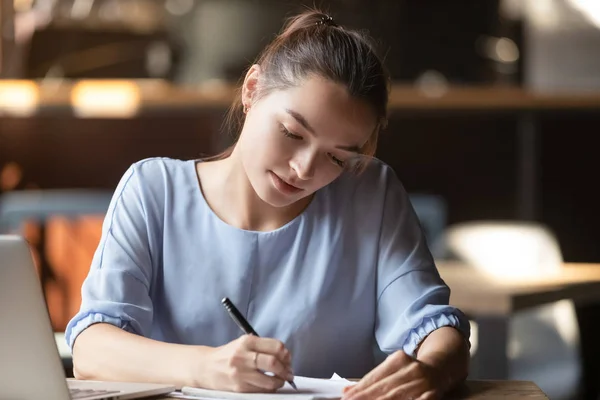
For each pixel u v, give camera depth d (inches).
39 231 190.9
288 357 68.1
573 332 156.9
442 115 228.5
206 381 68.8
